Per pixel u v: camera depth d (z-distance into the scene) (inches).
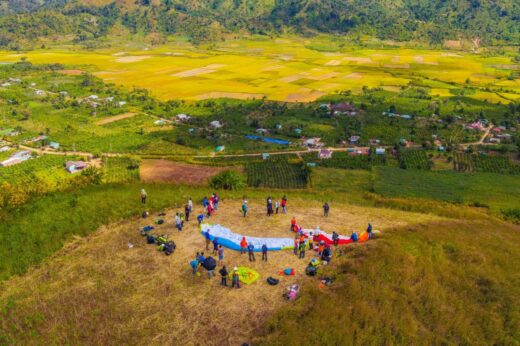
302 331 1493.6
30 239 2412.6
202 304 1695.4
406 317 1620.3
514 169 5792.3
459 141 6998.0
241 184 3912.4
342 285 1763.0
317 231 2233.0
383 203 3516.2
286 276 1875.0
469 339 1581.0
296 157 6264.8
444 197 4753.9
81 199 3011.8
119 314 1652.3
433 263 2033.7
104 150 6496.1
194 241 2236.7
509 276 2025.1
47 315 1676.9
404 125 7839.6
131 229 2439.7
